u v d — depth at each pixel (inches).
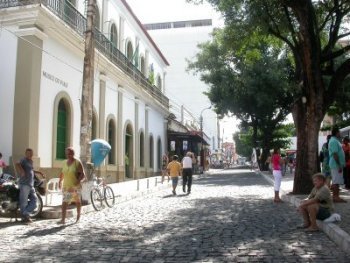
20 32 671.8
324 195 352.5
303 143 615.5
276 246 298.5
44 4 689.6
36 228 399.5
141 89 1269.7
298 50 610.9
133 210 525.3
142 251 291.3
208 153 2699.3
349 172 633.6
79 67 845.2
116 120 1074.7
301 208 363.3
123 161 1119.0
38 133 684.7
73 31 773.3
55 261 267.7
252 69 1274.6
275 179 578.9
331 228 324.5
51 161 727.1
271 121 1647.4
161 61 1716.3
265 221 410.9
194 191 799.7
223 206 539.2
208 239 327.6
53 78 737.6
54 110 739.4
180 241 322.7
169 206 555.8
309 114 576.7
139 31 1343.5
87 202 550.0
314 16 580.7
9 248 309.0
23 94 665.6
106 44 981.8
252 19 609.3
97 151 617.3
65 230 385.1
